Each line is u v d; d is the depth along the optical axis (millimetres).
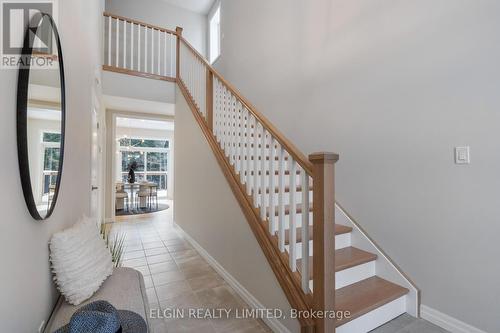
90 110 2461
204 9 5914
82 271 1335
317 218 1403
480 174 1544
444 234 1716
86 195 2352
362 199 2264
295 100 3074
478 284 1562
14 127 903
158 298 2154
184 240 3805
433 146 1769
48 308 1257
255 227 1936
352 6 2359
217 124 2732
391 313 1814
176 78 4336
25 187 958
